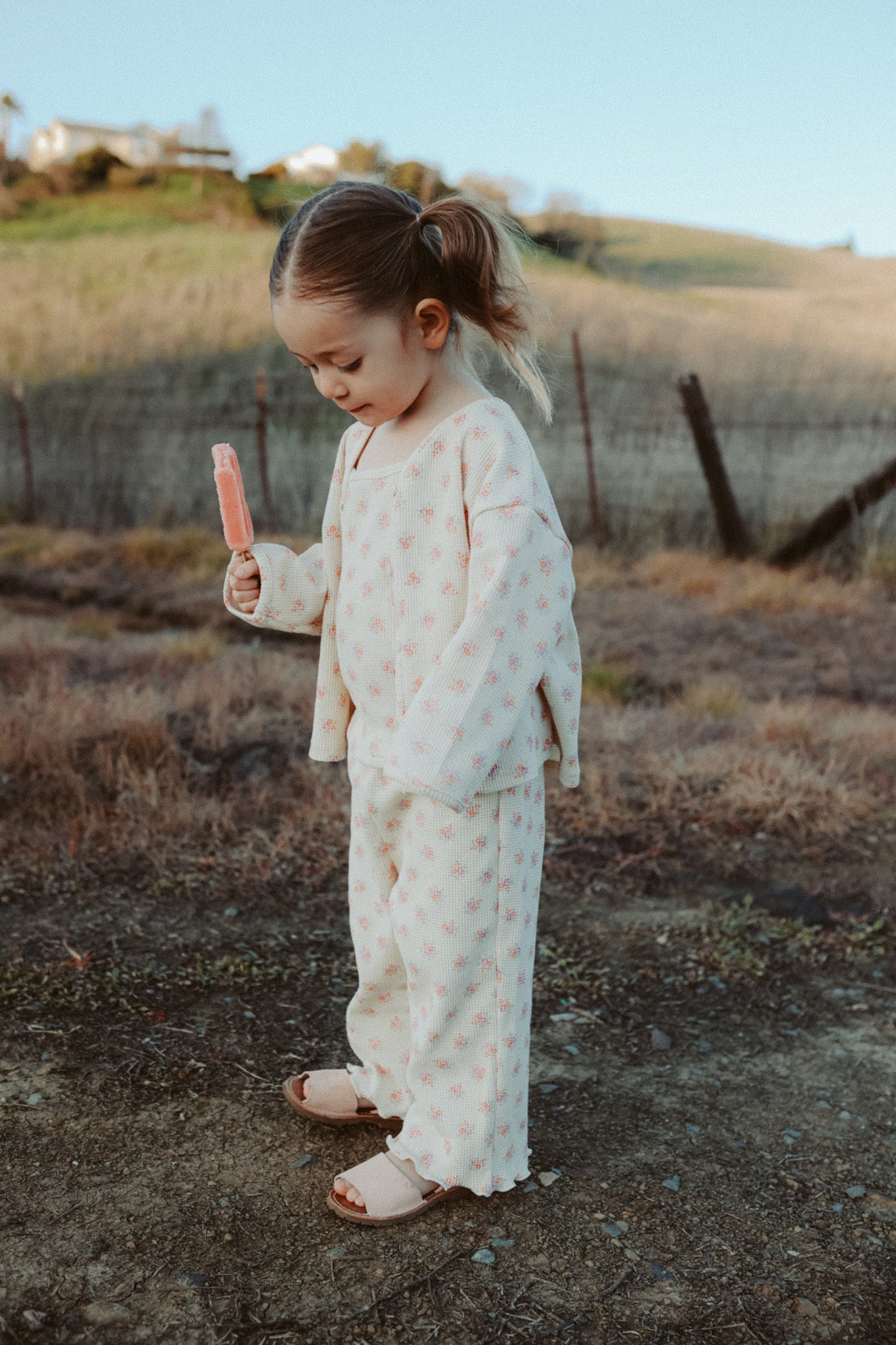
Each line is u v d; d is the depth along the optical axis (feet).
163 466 40.81
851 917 9.55
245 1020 7.13
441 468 4.87
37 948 7.87
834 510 28.09
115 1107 6.00
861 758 13.83
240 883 9.41
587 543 32.60
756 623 23.61
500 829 4.98
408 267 4.61
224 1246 4.94
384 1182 5.23
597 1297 4.78
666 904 9.73
